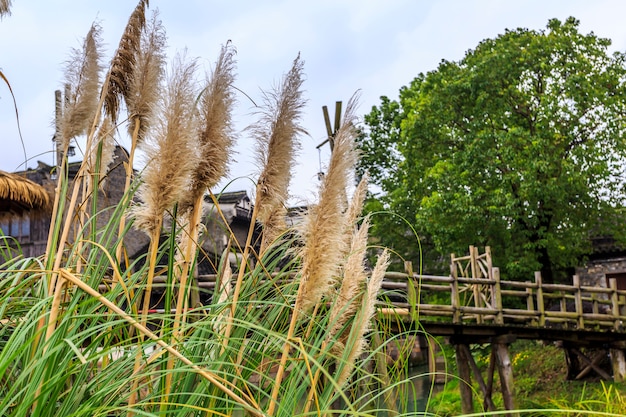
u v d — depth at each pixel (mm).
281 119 2086
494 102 20859
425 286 10656
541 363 17250
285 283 2424
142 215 1956
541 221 20406
